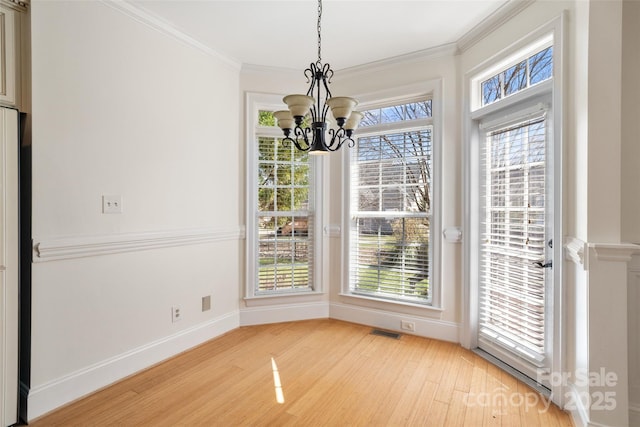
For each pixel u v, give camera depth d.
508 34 2.38
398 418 1.90
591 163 1.71
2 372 1.77
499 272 2.57
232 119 3.26
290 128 1.83
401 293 3.24
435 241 3.01
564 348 1.97
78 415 1.91
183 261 2.78
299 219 3.61
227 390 2.18
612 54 1.68
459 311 2.93
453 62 2.93
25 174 1.89
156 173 2.55
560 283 1.99
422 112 3.16
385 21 2.54
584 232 1.76
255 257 3.46
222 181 3.15
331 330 3.26
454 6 2.35
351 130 1.83
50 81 1.93
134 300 2.41
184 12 2.42
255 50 3.04
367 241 3.43
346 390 2.19
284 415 1.92
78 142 2.07
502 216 2.54
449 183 2.94
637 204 1.74
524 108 2.31
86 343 2.12
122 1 2.26
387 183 3.31
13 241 1.80
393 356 2.68
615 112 1.68
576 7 1.87
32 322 1.87
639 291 1.72
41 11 1.89
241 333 3.18
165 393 2.14
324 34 2.75
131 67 2.37
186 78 2.79
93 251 2.14
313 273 3.63
